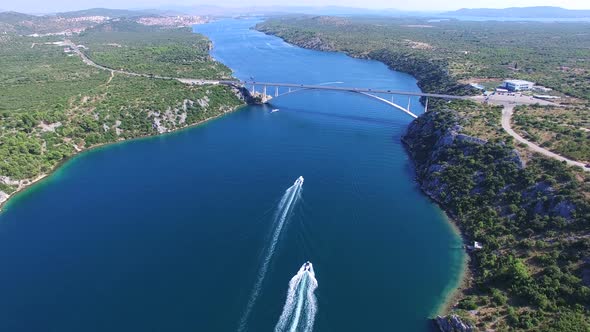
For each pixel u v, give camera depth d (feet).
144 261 318.65
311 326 258.16
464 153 443.32
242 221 372.17
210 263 314.96
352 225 371.35
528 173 370.32
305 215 383.04
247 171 483.51
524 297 265.54
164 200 415.44
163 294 283.59
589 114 512.63
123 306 273.75
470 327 244.83
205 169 493.36
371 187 447.01
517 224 336.08
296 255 326.44
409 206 406.82
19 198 433.89
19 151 491.31
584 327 232.12
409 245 343.87
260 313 267.39
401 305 278.26
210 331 253.85
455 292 290.15
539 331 236.84
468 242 344.90
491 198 374.22
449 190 410.31
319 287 291.99
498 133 456.04
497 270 292.81
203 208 396.78
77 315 266.36
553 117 504.43
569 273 272.31
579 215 307.99
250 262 317.01
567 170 354.13
